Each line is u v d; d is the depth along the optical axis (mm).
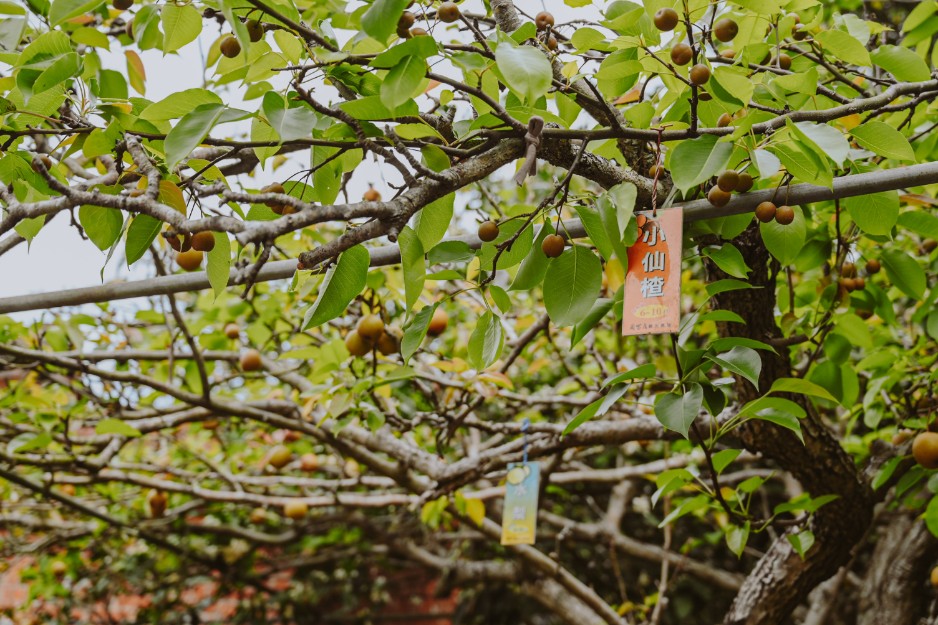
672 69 1471
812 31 1895
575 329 1764
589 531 4176
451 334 3881
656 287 1425
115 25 2309
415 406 3264
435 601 6973
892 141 1438
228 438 4133
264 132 1552
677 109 1699
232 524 4859
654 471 3178
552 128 1544
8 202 1470
